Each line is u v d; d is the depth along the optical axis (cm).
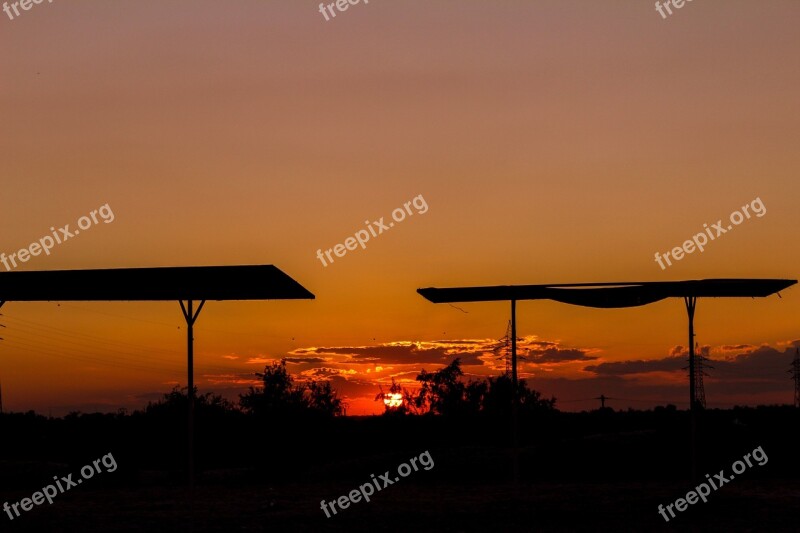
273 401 4788
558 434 5581
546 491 2727
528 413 5928
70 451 4394
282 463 4047
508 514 2253
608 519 2177
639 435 3859
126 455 3897
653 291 2784
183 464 4416
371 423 5591
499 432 5619
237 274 2600
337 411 5141
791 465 3328
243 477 3744
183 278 2634
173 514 2283
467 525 2111
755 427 3928
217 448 4581
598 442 3766
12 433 5222
